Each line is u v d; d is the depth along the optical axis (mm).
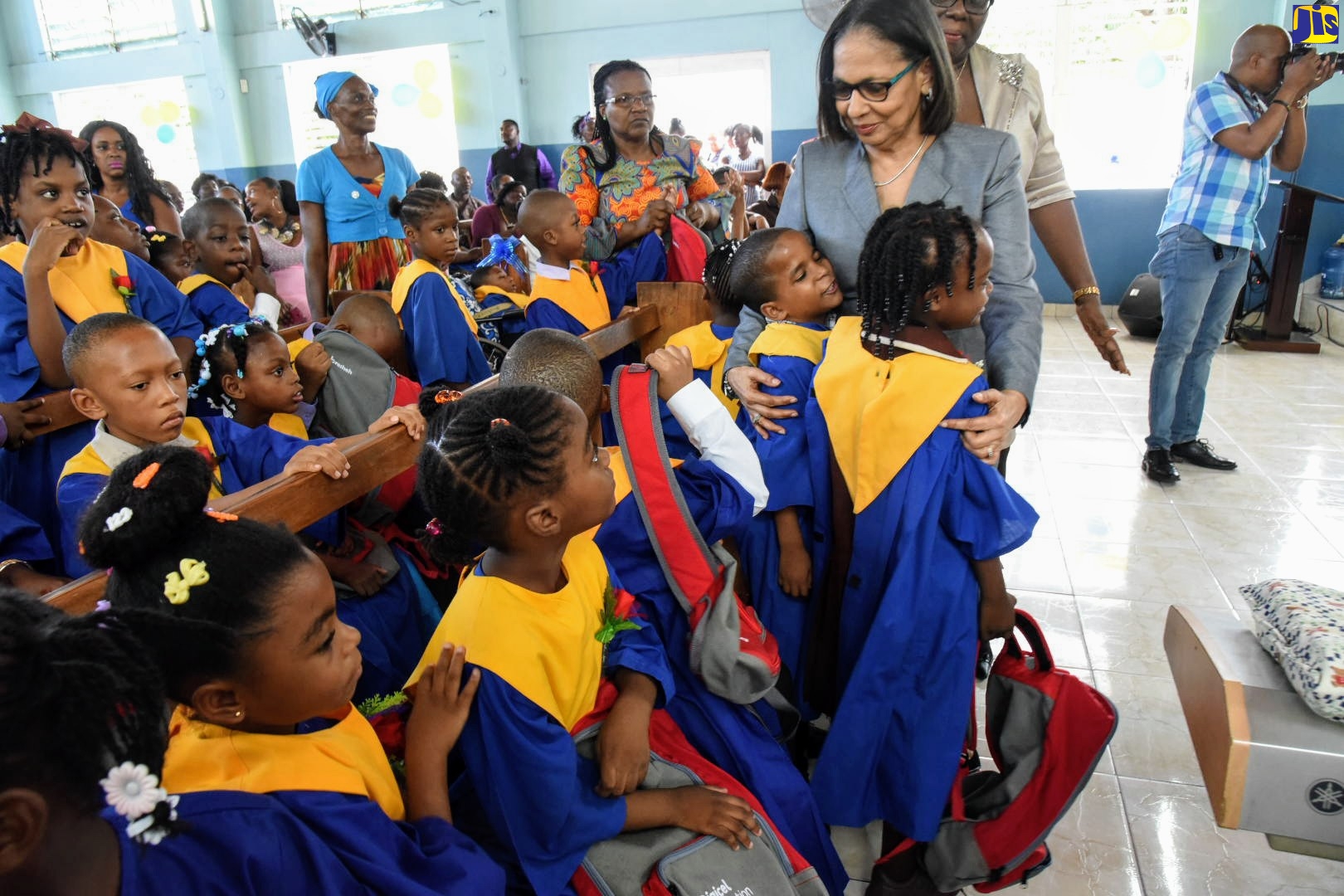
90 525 783
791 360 1513
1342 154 6195
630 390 1246
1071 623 2467
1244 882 1541
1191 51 6688
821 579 1525
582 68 8508
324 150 3393
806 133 8164
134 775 596
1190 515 3191
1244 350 5668
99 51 9523
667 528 1215
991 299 1504
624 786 1043
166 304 2076
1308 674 1146
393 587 1541
